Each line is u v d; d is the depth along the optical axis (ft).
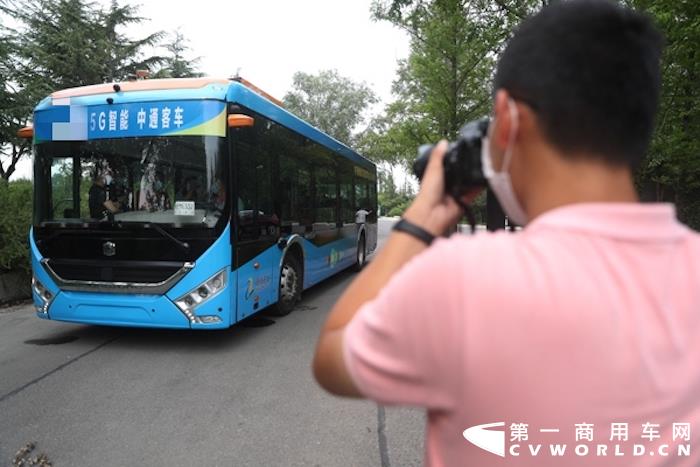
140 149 17.52
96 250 17.66
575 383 2.33
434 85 48.21
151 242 17.20
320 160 28.14
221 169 17.16
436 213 3.26
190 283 16.96
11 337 20.29
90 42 66.59
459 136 3.34
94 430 12.00
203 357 17.53
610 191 2.68
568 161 2.68
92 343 19.34
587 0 2.82
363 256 40.83
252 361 17.12
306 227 25.72
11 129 42.68
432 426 2.74
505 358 2.35
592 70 2.60
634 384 2.36
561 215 2.63
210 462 10.54
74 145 18.20
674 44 21.06
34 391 14.44
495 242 2.62
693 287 2.55
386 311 2.60
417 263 2.63
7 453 10.95
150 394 14.21
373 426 12.26
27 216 28.86
